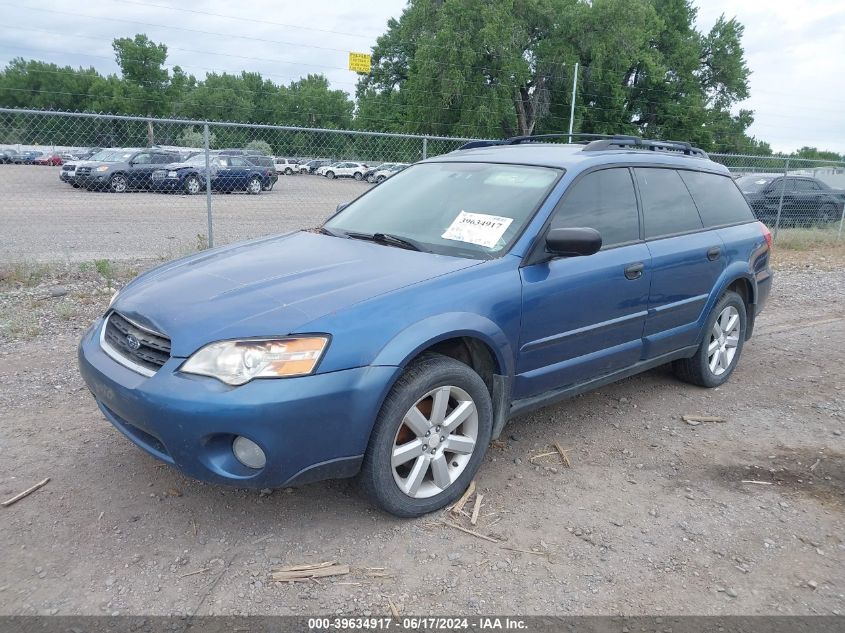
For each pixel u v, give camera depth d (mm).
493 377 3348
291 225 12430
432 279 3086
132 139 19969
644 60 43594
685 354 4652
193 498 3168
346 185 12281
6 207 13117
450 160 4395
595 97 45125
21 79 66062
